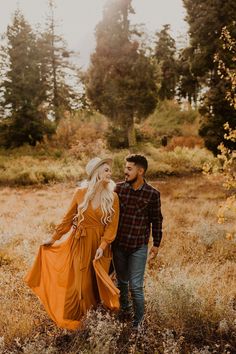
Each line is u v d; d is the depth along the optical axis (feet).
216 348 12.58
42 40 137.90
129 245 12.79
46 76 138.31
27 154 95.76
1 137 110.11
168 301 13.69
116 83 88.22
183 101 135.03
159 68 91.04
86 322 12.57
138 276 12.75
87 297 12.89
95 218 12.64
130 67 88.02
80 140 88.89
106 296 12.41
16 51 113.80
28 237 24.14
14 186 59.41
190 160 73.10
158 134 102.89
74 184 58.59
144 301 13.79
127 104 87.61
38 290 13.53
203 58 69.82
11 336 12.62
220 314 13.89
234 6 68.08
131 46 87.51
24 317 13.55
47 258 13.51
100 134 95.40
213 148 67.77
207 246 23.48
